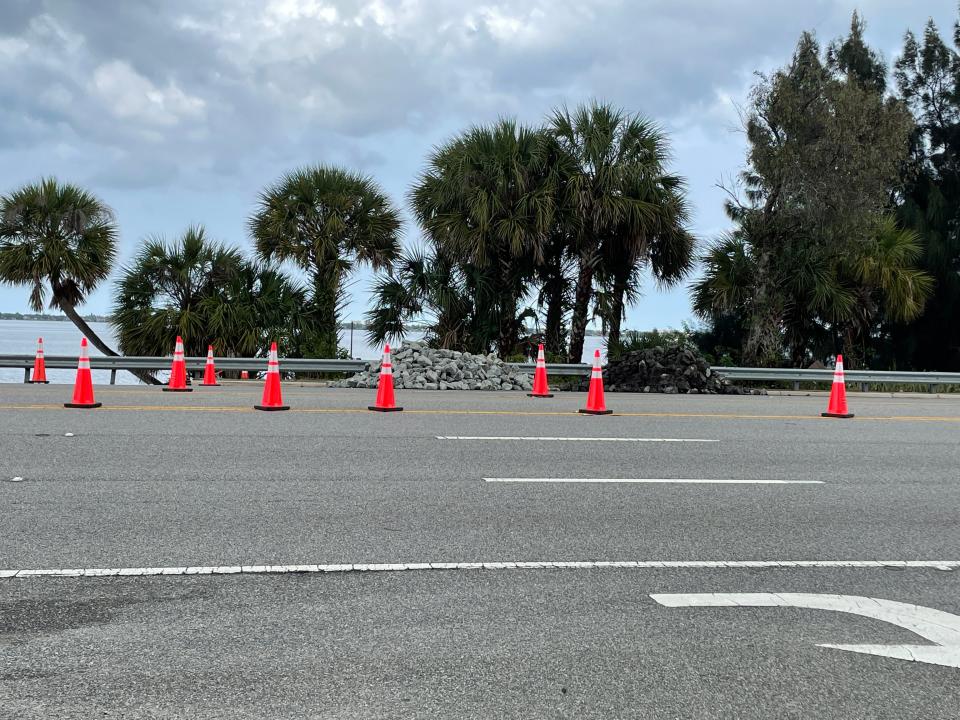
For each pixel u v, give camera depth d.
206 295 24.33
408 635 4.16
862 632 4.38
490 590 4.86
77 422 10.94
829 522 6.73
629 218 23.08
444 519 6.45
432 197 24.02
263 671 3.72
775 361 24.88
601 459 9.20
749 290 24.70
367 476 7.95
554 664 3.88
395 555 5.49
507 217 23.14
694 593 4.92
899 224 28.70
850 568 5.52
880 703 3.59
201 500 6.85
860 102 23.86
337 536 5.91
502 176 22.89
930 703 3.60
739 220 26.41
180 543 5.66
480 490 7.48
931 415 15.02
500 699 3.52
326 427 11.08
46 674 3.66
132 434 10.05
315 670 3.74
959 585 5.22
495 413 13.25
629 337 24.89
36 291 24.19
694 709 3.49
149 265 23.88
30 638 4.04
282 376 23.19
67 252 23.78
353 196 25.33
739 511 7.01
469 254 23.42
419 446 9.70
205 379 17.72
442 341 24.30
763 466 9.09
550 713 3.42
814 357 25.86
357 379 19.19
